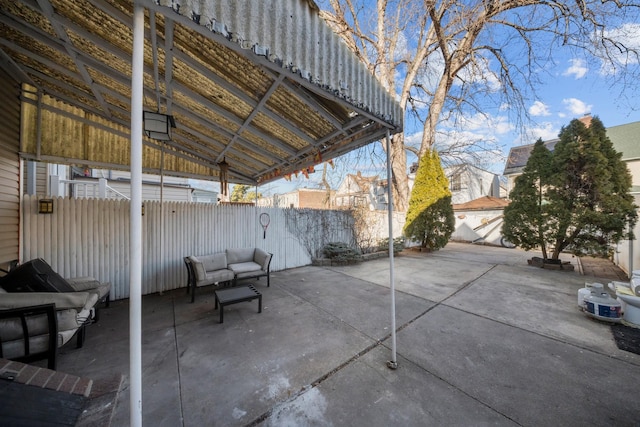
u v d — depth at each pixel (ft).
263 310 12.48
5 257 10.62
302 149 12.39
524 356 8.48
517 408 6.19
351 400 6.45
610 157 19.07
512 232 23.68
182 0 3.56
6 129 10.68
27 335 6.66
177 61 7.62
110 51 7.45
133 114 3.70
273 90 7.96
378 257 27.12
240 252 17.75
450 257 27.66
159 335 9.89
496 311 12.39
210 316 11.79
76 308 7.68
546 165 21.53
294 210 22.97
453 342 9.39
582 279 18.30
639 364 8.01
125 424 5.59
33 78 11.14
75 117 12.88
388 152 8.39
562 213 20.40
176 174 18.95
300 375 7.44
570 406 6.25
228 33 4.00
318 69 5.29
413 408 6.18
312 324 10.87
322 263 23.59
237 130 12.04
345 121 8.77
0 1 6.55
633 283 11.43
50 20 6.53
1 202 10.36
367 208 30.35
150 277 15.43
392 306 8.08
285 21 4.73
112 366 7.83
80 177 27.20
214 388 6.86
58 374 6.40
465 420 5.82
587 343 9.30
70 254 13.03
